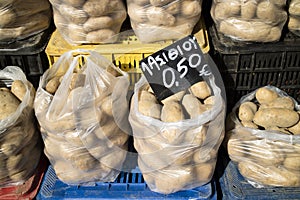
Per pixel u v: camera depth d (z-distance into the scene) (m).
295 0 1.33
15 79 1.34
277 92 1.39
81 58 1.34
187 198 1.21
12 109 1.21
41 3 1.39
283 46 1.33
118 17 1.34
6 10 1.28
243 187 1.25
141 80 1.21
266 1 1.24
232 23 1.32
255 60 1.36
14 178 1.25
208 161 1.20
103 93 1.17
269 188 1.24
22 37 1.36
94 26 1.30
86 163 1.21
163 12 1.27
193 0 1.29
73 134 1.16
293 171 1.21
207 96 1.19
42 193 1.25
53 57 1.36
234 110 1.38
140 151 1.21
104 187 1.26
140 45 1.32
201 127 1.10
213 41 1.37
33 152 1.31
